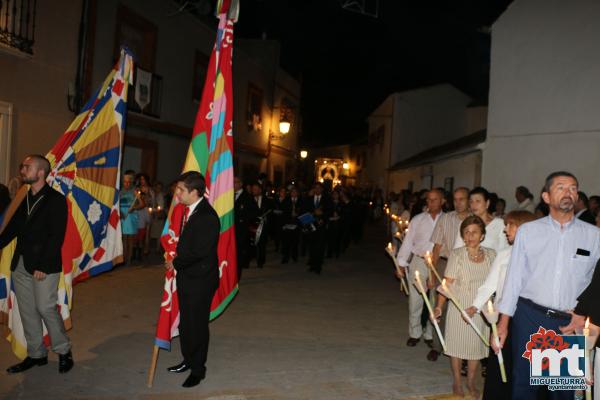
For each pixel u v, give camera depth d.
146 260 12.27
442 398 5.04
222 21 6.52
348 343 6.82
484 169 15.27
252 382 5.33
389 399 5.07
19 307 5.30
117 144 6.48
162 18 15.59
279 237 15.84
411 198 13.50
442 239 6.29
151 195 13.24
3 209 5.96
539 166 13.55
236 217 10.45
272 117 26.25
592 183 12.28
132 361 5.79
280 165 28.09
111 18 13.17
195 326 5.08
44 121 11.02
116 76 6.47
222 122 6.44
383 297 9.85
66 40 11.55
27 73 10.54
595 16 12.26
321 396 5.05
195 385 5.18
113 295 8.71
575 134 12.67
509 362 4.57
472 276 5.05
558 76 13.13
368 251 17.50
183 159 17.52
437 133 34.34
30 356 5.38
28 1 10.33
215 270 5.17
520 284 4.09
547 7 13.45
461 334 5.01
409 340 6.82
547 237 4.01
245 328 7.29
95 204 6.22
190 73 17.56
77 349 6.07
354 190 19.64
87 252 6.12
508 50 14.63
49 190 5.20
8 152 10.16
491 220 5.97
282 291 9.95
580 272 3.95
